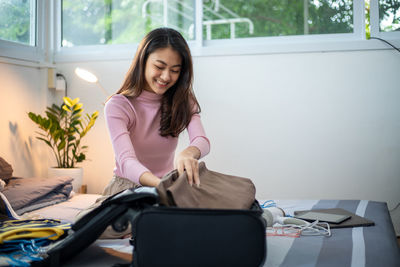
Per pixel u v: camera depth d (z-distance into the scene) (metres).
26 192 2.14
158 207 0.86
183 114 1.58
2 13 2.83
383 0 2.81
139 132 1.55
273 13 3.01
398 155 2.78
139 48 1.51
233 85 3.00
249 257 0.85
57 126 2.85
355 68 2.82
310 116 2.90
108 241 1.32
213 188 1.15
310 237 1.34
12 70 2.85
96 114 2.95
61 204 2.28
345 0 2.89
